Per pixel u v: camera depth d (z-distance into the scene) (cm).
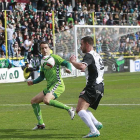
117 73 3806
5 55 3250
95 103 1064
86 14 4000
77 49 3472
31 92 2373
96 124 1083
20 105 1786
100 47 3700
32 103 1202
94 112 1520
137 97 1975
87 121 1037
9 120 1377
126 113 1484
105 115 1443
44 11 3856
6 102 1903
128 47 3944
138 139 1027
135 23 4462
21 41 3372
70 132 1141
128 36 3934
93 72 1038
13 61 3231
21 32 3394
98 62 1041
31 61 3306
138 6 4872
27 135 1111
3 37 3259
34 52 3328
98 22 4112
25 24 3447
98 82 1041
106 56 3756
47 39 3562
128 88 2453
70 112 1180
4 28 3259
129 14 4428
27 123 1313
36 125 1207
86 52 1058
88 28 3603
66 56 3519
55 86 1195
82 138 1047
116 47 3844
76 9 4200
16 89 2572
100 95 1052
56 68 1202
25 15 3509
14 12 3453
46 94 1184
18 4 3656
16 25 3375
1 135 1116
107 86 2609
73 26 3631
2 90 2514
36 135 1109
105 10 4484
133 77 3322
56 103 1175
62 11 3850
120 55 3884
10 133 1145
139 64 4078
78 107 1047
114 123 1273
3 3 3512
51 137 1074
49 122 1320
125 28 3900
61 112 1549
